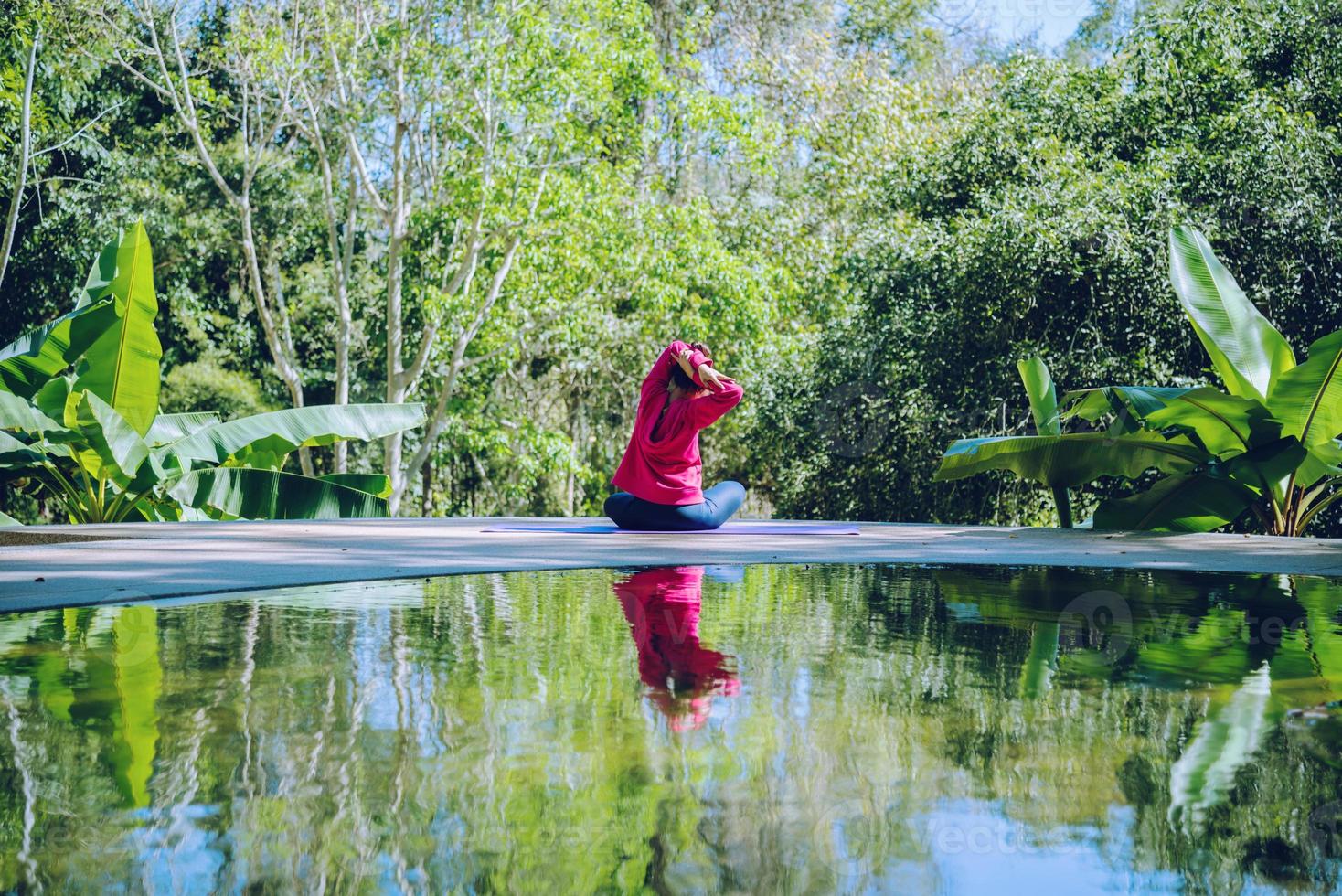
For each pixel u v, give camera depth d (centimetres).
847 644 216
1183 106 1343
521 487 1950
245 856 101
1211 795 119
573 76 1614
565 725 147
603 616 253
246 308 2108
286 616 252
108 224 1880
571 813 112
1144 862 100
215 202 2014
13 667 187
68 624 239
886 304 1397
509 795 118
